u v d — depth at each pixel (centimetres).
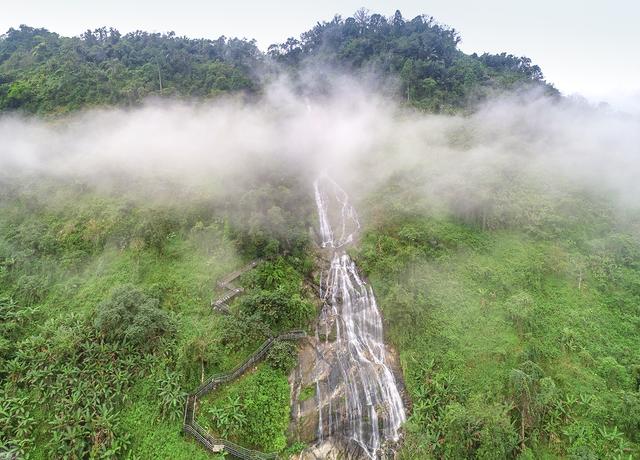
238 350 3145
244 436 2747
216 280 3712
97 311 3147
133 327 2917
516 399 2858
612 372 2994
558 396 2862
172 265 3819
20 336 3050
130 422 2666
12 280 3519
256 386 2972
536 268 3884
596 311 3522
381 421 3097
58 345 2883
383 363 3400
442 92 7538
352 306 3872
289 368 3123
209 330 3247
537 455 2669
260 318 3303
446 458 2683
